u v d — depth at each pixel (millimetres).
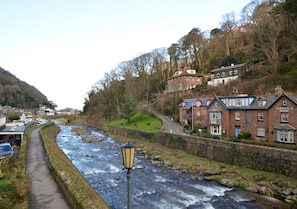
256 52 52219
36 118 116125
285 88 39844
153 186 22797
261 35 46281
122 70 88938
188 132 42531
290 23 42969
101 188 22047
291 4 42094
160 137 42594
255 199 19438
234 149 27797
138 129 53000
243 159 26625
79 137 59719
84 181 18969
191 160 31609
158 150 39219
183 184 23406
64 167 19312
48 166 20703
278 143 28906
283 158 22703
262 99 31734
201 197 20000
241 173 25016
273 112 29953
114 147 45125
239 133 33312
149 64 89188
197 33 87688
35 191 14367
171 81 76000
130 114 66562
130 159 7980
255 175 23750
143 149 41188
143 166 30703
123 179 24969
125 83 84000
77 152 39938
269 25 44438
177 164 30734
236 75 59281
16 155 24438
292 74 41156
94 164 31516
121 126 63094
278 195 19891
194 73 73625
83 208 10180
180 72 77250
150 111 69375
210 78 69250
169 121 57344
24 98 150500
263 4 57219
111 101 84875
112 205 18141
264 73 48344
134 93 80562
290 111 28047
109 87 86312
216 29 84125
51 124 76938
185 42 89062
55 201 12789
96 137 59406
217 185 23078
